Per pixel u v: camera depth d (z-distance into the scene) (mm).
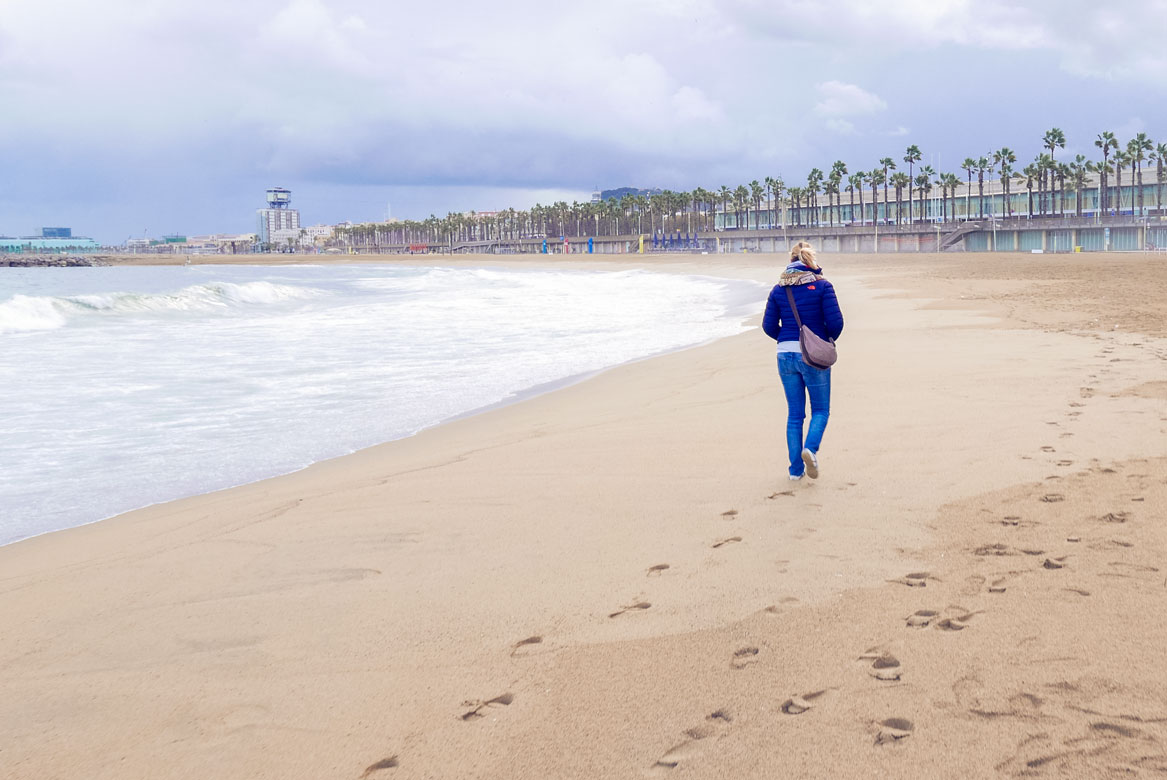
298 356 16250
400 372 14258
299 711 3373
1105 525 4980
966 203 141375
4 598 4891
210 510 6625
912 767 2713
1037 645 3498
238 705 3457
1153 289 27297
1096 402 8648
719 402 10344
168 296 29125
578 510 6008
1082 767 2646
